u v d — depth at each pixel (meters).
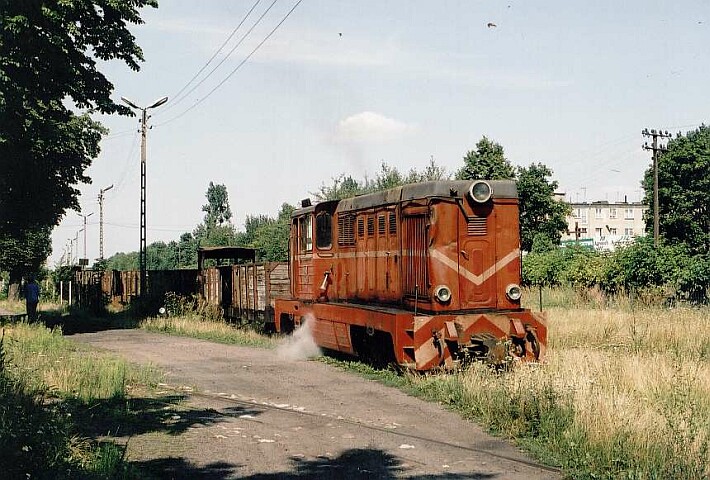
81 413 10.48
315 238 18.61
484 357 12.83
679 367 11.27
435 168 45.53
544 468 7.86
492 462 8.08
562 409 9.46
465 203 13.79
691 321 18.80
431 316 13.16
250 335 22.89
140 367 15.18
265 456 8.30
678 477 7.21
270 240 59.88
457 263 13.66
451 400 11.42
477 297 13.73
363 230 16.31
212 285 30.53
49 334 21.33
